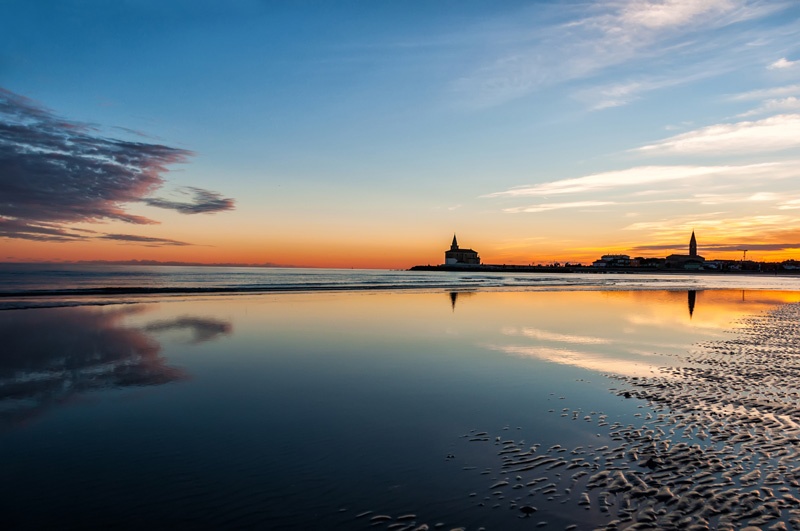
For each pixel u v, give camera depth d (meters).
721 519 4.56
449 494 5.16
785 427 7.24
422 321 21.25
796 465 5.81
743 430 7.12
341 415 7.98
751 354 13.57
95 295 34.16
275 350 13.85
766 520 4.54
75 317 20.55
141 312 23.00
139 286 47.56
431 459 6.13
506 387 9.87
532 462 6.02
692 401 8.73
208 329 17.77
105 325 18.25
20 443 6.56
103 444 6.56
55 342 14.45
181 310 24.31
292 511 4.79
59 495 5.07
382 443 6.71
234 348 14.06
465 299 36.22
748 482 5.36
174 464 5.90
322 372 11.14
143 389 9.46
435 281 80.62
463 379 10.55
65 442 6.62
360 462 6.03
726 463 5.89
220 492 5.18
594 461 6.02
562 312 26.06
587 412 8.13
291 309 25.86
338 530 4.43
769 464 5.84
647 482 5.38
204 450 6.38
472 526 4.50
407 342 15.48
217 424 7.46
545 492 5.19
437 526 4.50
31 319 19.64
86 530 4.39
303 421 7.65
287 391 9.48
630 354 13.57
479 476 5.62
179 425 7.39
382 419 7.79
